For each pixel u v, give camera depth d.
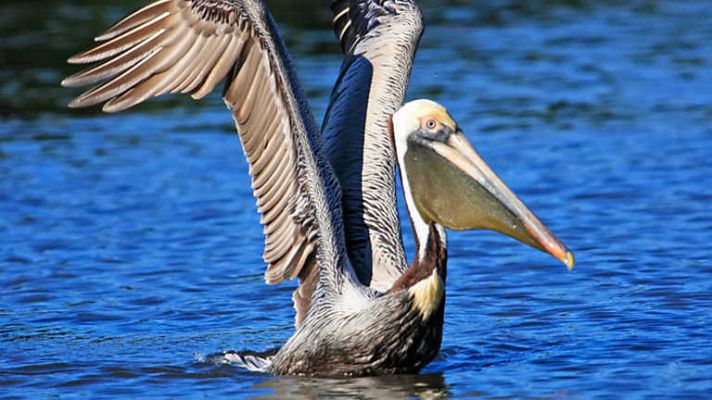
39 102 25.17
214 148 21.58
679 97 24.56
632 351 11.61
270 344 12.36
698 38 30.86
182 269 15.21
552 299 13.59
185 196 18.62
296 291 11.59
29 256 15.83
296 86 10.78
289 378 11.09
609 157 20.09
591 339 12.09
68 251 16.02
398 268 11.51
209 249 16.06
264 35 10.55
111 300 13.99
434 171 10.73
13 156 21.09
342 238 11.13
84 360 11.78
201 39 10.69
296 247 11.36
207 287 14.51
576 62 28.22
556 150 20.66
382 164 11.92
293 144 10.94
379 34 12.82
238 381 11.05
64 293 14.30
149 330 12.89
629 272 14.46
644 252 15.24
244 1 10.54
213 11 10.60
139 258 15.71
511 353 11.76
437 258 10.73
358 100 12.28
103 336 12.67
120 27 10.54
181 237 16.59
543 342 12.09
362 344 10.80
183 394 10.66
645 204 17.42
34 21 32.19
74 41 29.61
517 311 13.21
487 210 10.59
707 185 18.27
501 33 31.88
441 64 28.08
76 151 21.42
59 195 18.72
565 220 16.81
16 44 29.58
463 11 35.28
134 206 18.11
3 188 19.09
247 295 14.18
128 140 22.27
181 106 25.17
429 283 10.66
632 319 12.70
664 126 22.14
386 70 12.46
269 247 11.35
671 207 17.22
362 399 10.31
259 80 10.82
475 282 14.41
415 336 10.76
